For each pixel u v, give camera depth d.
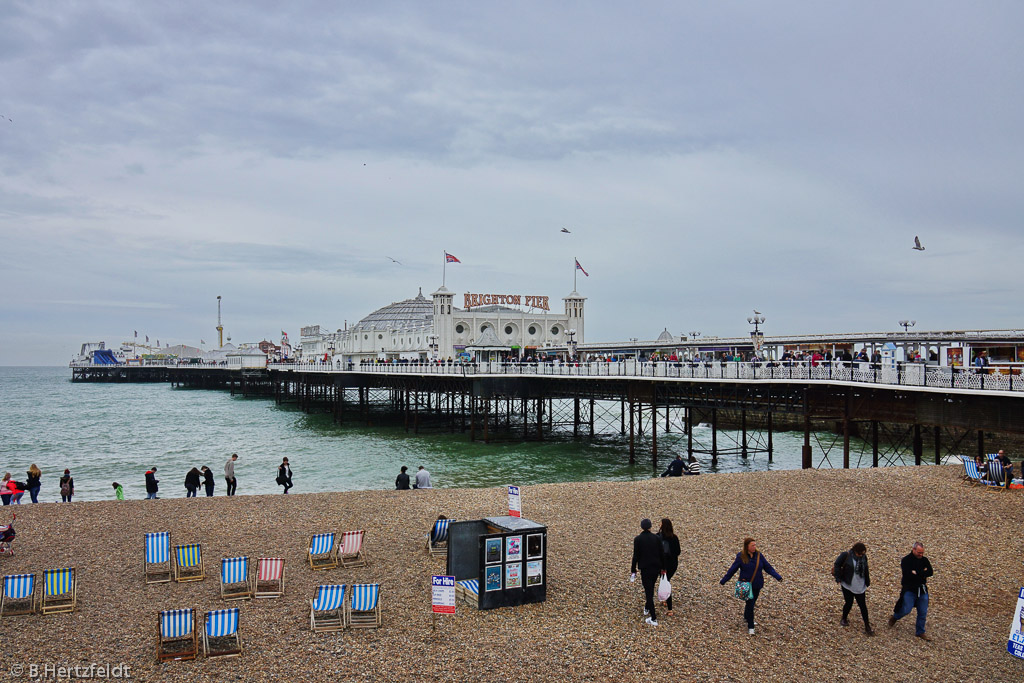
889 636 14.48
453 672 12.60
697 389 45.84
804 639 14.23
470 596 15.95
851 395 35.75
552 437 63.44
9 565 18.91
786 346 71.44
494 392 58.69
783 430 64.88
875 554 19.66
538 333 97.69
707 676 12.54
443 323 91.88
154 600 16.25
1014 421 27.55
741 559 14.55
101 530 22.16
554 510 24.55
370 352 125.88
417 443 60.06
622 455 52.53
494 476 44.47
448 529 16.98
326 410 98.00
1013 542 20.55
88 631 14.45
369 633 14.30
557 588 16.94
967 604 16.53
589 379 53.38
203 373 187.62
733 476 29.83
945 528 21.78
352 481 44.03
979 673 12.92
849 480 27.95
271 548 20.25
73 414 98.62
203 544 20.64
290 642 13.87
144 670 12.68
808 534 21.33
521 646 13.68
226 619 12.84
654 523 22.75
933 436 49.66
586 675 12.53
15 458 55.34
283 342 170.00
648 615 14.81
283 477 33.47
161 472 48.34
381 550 20.14
